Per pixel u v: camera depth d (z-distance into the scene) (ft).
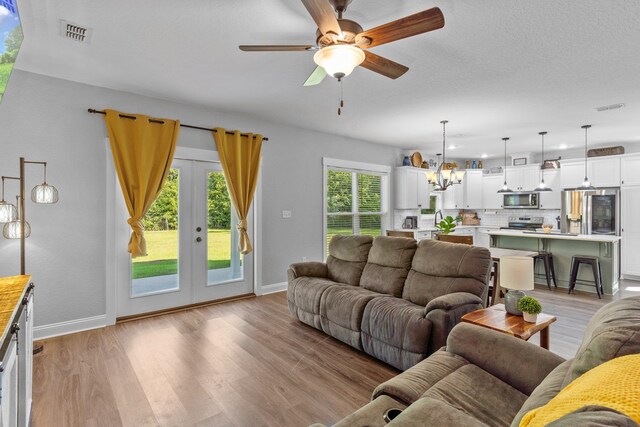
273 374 8.18
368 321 8.93
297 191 17.10
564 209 21.34
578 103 13.35
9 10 5.54
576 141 20.77
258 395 7.28
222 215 14.66
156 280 12.92
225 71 10.21
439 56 9.25
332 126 17.02
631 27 7.75
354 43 6.09
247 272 15.39
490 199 26.05
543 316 7.36
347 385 7.70
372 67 7.39
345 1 6.18
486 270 8.92
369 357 9.16
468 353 5.71
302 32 8.02
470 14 7.22
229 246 14.88
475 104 13.52
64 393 7.29
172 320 12.09
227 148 14.39
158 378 7.96
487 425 3.79
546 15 7.27
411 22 5.47
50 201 9.80
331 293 10.39
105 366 8.54
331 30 5.67
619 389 2.26
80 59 9.40
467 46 8.68
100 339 10.30
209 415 6.59
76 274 11.02
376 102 13.24
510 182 24.95
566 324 11.53
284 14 7.24
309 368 8.50
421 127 17.20
